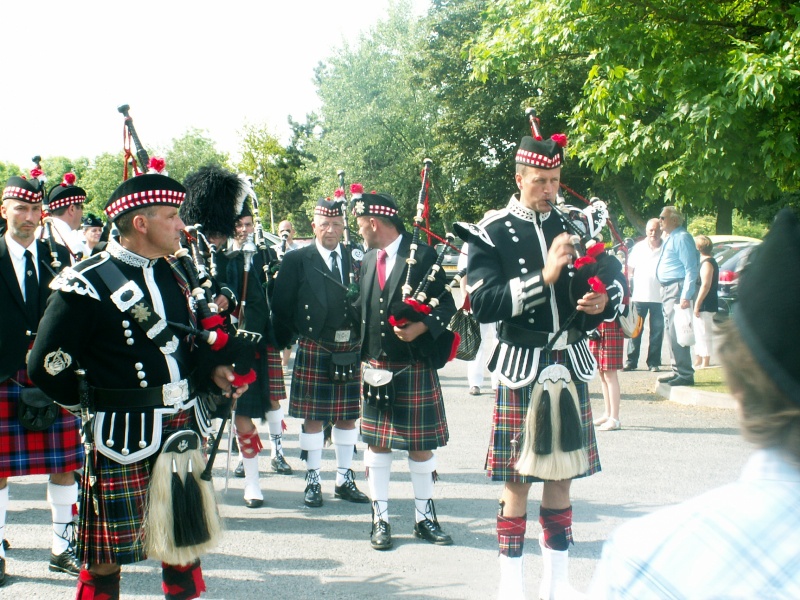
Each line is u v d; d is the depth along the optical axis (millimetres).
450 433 5914
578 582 3227
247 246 4371
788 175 7113
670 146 6824
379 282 3721
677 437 5531
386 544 3635
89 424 2342
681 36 6805
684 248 6805
